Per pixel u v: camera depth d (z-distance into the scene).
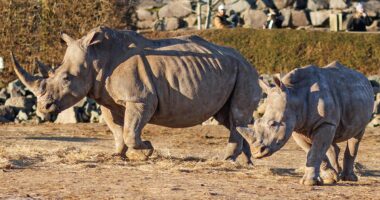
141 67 42.22
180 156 45.22
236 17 96.69
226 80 43.31
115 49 42.44
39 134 62.31
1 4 84.44
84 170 38.97
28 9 84.88
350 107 35.56
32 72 83.94
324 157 36.06
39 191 33.19
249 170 40.31
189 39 43.84
